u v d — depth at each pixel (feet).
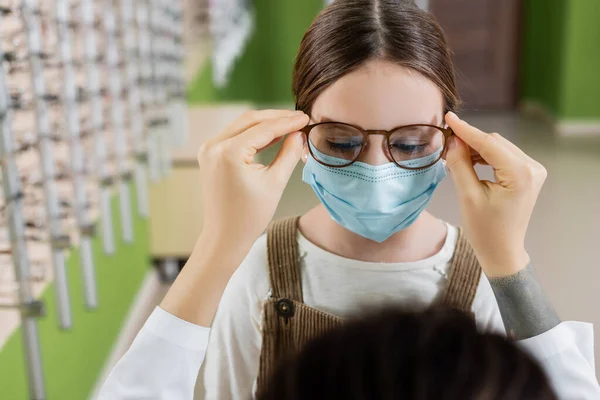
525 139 22.39
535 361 1.52
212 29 17.98
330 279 3.17
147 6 9.42
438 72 2.90
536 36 25.98
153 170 9.49
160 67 10.40
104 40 7.50
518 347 1.54
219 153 2.67
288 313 3.17
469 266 3.16
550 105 24.70
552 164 19.17
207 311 2.72
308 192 16.28
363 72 2.81
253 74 25.89
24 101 5.36
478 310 3.15
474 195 2.71
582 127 23.04
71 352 7.25
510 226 2.69
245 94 25.99
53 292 6.68
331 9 2.97
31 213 5.57
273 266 3.23
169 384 2.67
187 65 15.43
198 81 16.30
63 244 5.68
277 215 14.93
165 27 10.86
